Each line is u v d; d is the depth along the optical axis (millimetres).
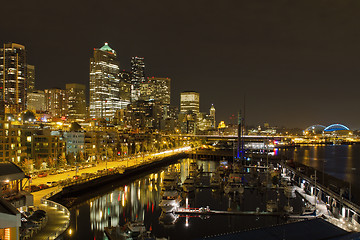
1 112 153875
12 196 71188
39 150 176000
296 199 120062
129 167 177375
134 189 143625
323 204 104812
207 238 52094
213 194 131250
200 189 142500
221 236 52562
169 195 104750
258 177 162875
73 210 105500
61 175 147875
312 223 58125
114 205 113125
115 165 197125
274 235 52969
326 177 169000
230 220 93562
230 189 131750
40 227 69562
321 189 115375
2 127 147625
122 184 157250
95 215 99812
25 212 77250
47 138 175625
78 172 159125
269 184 140375
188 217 96938
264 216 97125
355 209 85938
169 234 82562
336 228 55969
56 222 74812
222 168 199250
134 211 105062
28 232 65125
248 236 52719
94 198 124562
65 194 118188
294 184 151750
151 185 154250
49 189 113625
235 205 111500
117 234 78125
